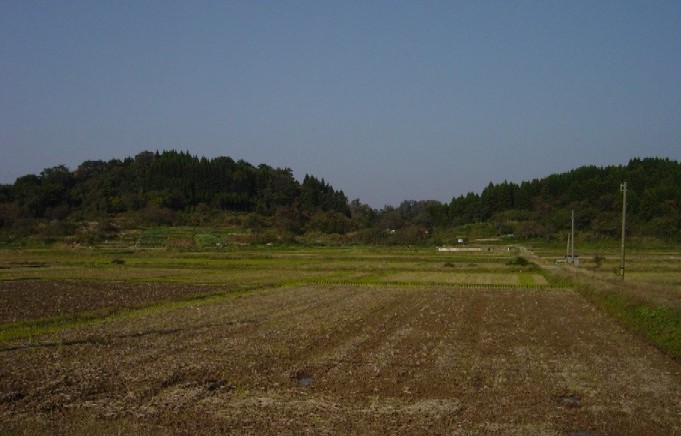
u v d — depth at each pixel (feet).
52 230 492.95
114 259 318.65
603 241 447.01
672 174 564.30
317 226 596.70
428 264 298.15
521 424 55.83
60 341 94.79
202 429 53.16
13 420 54.65
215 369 76.64
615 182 554.87
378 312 135.33
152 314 129.29
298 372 75.72
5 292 174.09
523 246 457.68
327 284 208.44
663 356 87.51
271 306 145.18
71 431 50.65
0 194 602.85
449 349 91.81
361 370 76.95
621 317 122.83
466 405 61.77
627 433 54.29
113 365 77.77
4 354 84.28
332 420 56.24
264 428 53.72
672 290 143.64
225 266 284.00
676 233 444.55
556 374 75.77
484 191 653.30
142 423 54.65
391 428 54.03
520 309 143.95
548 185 617.21
